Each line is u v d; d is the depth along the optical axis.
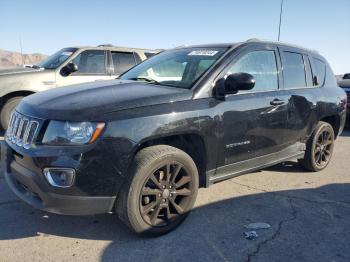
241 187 4.96
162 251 3.30
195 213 4.09
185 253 3.27
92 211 3.17
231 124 3.96
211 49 4.39
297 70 5.17
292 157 5.16
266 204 4.40
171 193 3.57
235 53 4.20
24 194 3.37
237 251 3.33
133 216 3.31
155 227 3.48
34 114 3.31
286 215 4.11
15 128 3.54
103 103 3.26
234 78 3.69
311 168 5.69
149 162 3.30
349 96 10.19
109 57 8.81
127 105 3.28
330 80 5.98
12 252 3.21
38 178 3.12
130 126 3.20
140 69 4.73
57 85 8.05
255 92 4.35
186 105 3.58
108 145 3.10
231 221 3.91
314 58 5.67
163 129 3.36
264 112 4.35
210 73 3.89
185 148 3.87
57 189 3.05
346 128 10.77
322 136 5.69
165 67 4.38
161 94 3.52
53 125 3.14
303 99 5.04
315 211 4.25
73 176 3.03
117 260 3.14
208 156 3.83
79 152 3.02
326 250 3.40
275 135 4.61
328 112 5.61
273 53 4.77
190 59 4.30
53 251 3.25
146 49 9.57
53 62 8.50
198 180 3.78
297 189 4.97
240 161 4.23
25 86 7.68
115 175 3.17
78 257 3.17
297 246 3.45
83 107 3.19
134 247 3.35
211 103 3.78
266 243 3.48
